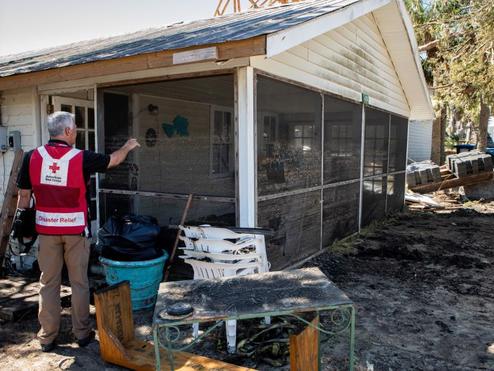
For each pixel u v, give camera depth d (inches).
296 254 189.3
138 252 140.4
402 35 279.0
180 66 154.9
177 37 162.1
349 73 237.3
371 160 285.4
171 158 160.1
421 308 150.4
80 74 149.1
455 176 431.8
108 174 176.6
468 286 175.2
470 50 432.1
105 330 107.2
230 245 125.8
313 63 194.4
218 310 83.2
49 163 110.9
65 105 209.3
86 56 166.1
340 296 89.1
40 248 113.7
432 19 513.3
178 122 157.8
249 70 144.2
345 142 237.6
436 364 111.0
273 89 161.3
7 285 162.7
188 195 157.6
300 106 183.8
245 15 218.1
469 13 423.2
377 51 281.6
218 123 150.6
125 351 106.3
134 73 165.0
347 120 239.0
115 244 140.4
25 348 117.3
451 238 266.2
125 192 172.4
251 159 147.6
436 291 168.7
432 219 333.7
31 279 171.3
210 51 121.3
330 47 212.4
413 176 441.1
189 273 159.0
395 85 328.8
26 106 200.7
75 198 112.9
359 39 249.8
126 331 114.6
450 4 490.6
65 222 112.0
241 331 124.0
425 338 126.3
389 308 150.1
